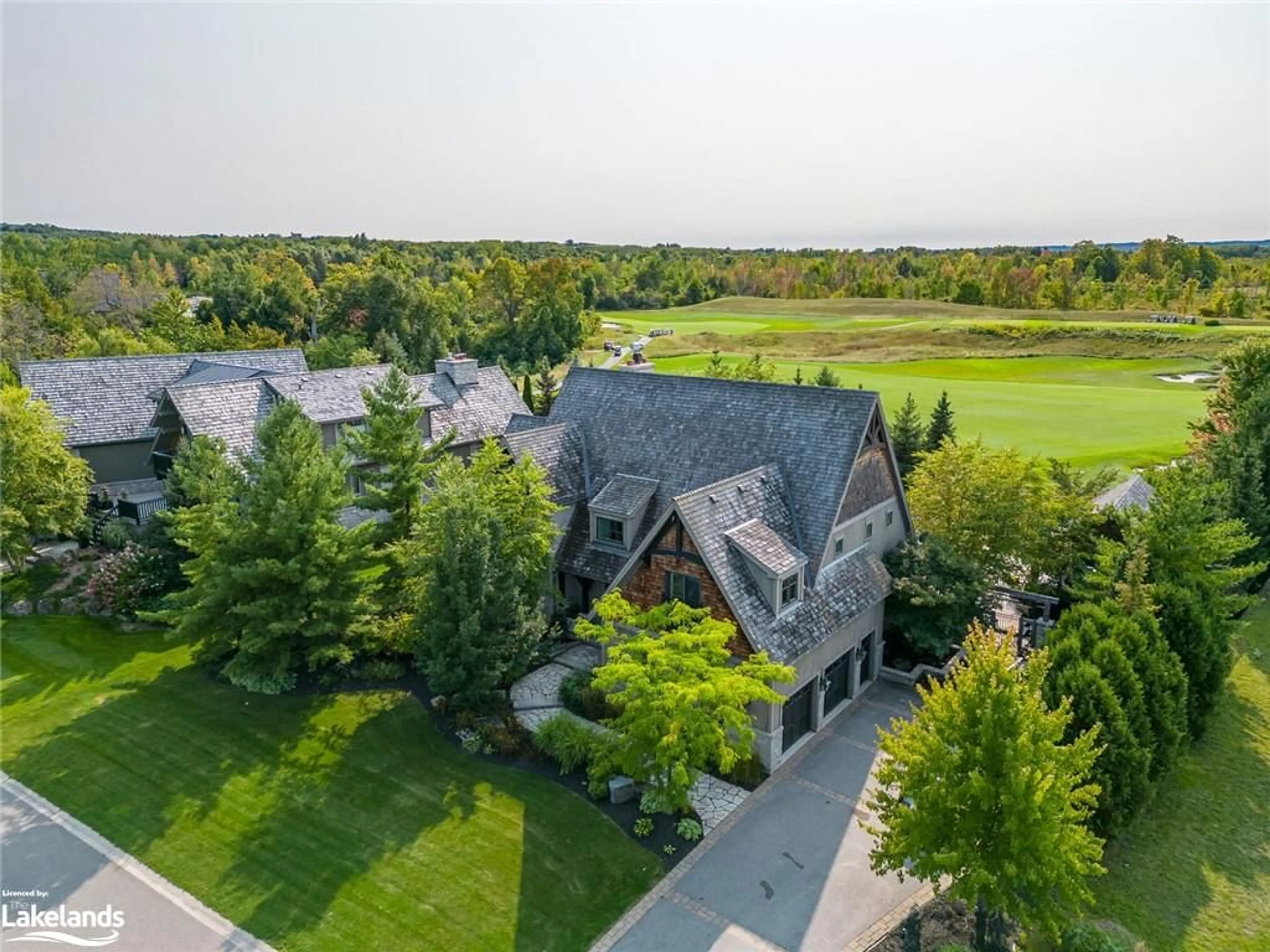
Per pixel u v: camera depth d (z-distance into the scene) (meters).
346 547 29.06
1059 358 101.25
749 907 19.25
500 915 18.91
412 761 24.73
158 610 34.22
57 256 159.38
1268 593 37.41
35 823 22.28
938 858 15.66
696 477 31.38
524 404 54.31
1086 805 19.95
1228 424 45.56
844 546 29.08
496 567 26.14
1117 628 22.64
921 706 28.75
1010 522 32.50
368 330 98.31
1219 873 20.53
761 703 24.25
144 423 49.09
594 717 26.73
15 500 36.25
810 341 121.94
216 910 19.19
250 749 25.33
